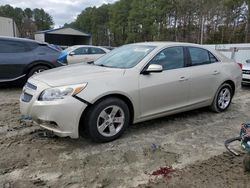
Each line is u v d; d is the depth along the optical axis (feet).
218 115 18.99
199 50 18.06
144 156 12.62
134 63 15.07
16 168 11.35
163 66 15.74
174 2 188.65
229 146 13.69
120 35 252.21
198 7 174.19
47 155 12.48
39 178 10.70
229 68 19.58
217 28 164.45
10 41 26.23
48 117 12.48
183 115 18.69
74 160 12.09
